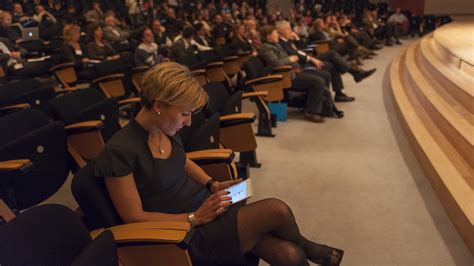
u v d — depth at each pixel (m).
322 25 7.98
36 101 3.07
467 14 14.89
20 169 1.73
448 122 3.15
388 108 4.81
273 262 1.49
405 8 15.85
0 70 4.64
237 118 2.53
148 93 1.35
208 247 1.50
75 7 10.73
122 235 1.27
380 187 2.77
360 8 14.79
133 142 1.41
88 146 2.37
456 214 2.22
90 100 2.68
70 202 2.69
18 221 1.04
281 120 4.29
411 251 2.06
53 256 1.09
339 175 2.98
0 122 2.02
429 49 6.08
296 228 1.55
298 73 4.35
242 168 2.67
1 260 0.97
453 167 2.67
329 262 1.58
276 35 4.40
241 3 14.53
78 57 5.32
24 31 6.38
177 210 1.53
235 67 5.37
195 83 1.37
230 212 1.53
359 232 2.25
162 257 1.31
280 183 2.87
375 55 9.41
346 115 4.52
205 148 2.13
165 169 1.49
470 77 3.81
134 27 9.37
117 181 1.35
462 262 1.97
